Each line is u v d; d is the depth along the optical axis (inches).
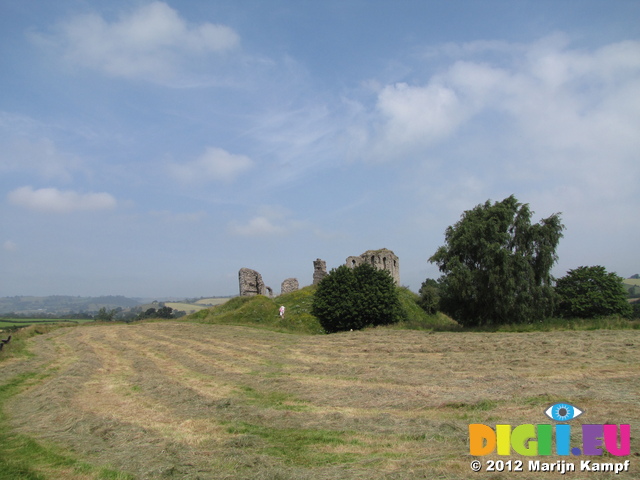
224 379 605.0
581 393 438.3
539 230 1205.1
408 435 350.9
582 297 1510.8
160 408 466.0
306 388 532.4
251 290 1939.0
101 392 551.2
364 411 426.0
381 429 369.1
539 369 571.2
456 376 557.6
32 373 687.7
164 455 325.1
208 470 297.9
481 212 1262.3
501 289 1142.3
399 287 2022.6
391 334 1101.1
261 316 1557.6
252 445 343.3
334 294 1370.6
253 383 572.1
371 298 1341.0
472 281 1178.6
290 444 343.3
